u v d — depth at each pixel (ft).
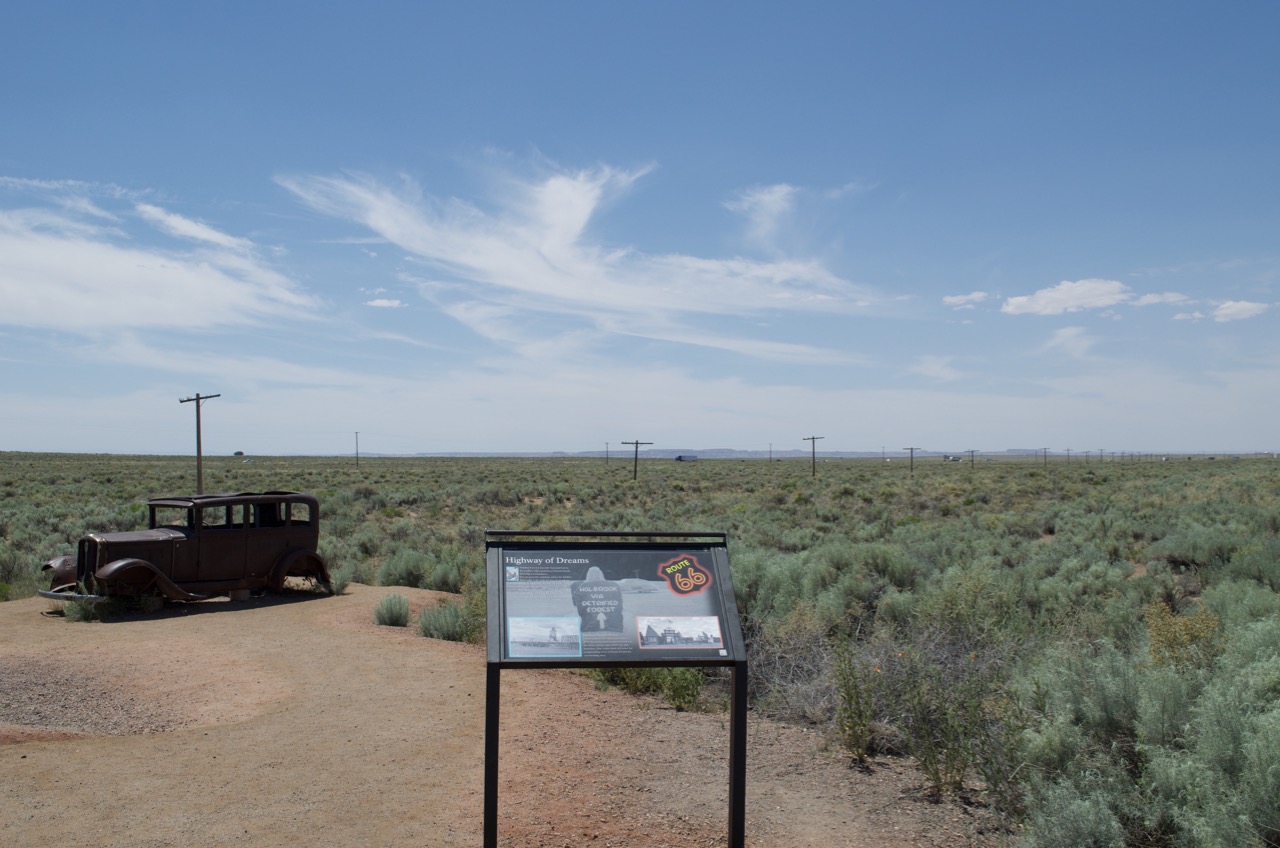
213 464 385.29
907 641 32.27
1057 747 21.07
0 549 68.28
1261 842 16.60
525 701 30.94
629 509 147.95
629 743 26.43
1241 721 19.13
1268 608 37.88
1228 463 395.14
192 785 22.48
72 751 25.08
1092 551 70.95
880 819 21.01
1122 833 17.87
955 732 23.88
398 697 31.50
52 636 43.01
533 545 19.13
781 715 30.07
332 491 180.04
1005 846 19.29
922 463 514.68
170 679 34.81
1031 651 32.19
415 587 65.77
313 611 50.16
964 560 64.80
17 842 18.86
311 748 25.55
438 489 198.18
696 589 19.08
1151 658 26.17
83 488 182.39
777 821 20.79
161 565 50.37
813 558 59.93
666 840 19.52
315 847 18.79
